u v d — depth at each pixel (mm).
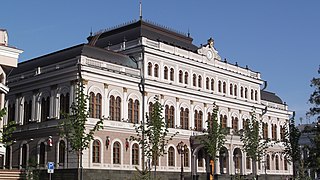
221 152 85062
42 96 73562
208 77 88188
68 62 70438
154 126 68812
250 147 86625
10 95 79125
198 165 83375
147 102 76125
